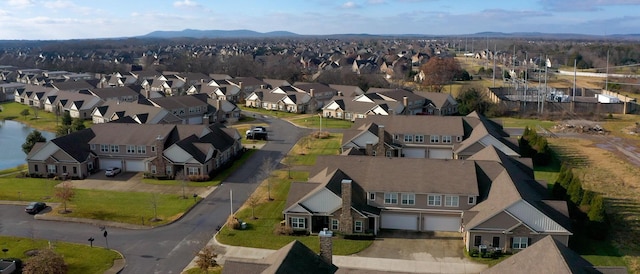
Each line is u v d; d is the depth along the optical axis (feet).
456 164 183.42
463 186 173.47
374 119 292.40
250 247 162.50
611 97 472.85
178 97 395.96
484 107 425.28
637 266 147.64
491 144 239.71
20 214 193.77
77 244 165.37
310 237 170.50
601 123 385.70
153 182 236.63
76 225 182.29
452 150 268.41
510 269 112.47
